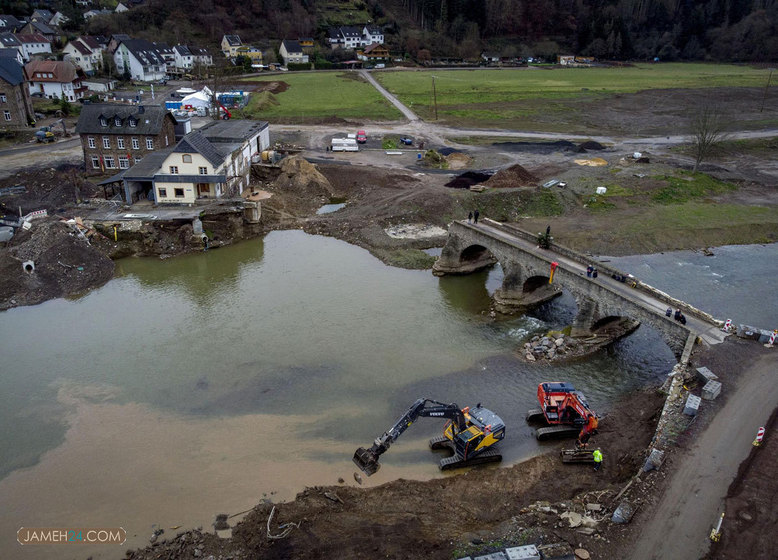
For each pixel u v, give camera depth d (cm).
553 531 2728
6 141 9350
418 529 2833
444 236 6819
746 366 3828
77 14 19450
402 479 3250
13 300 5184
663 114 13475
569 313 5256
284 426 3684
